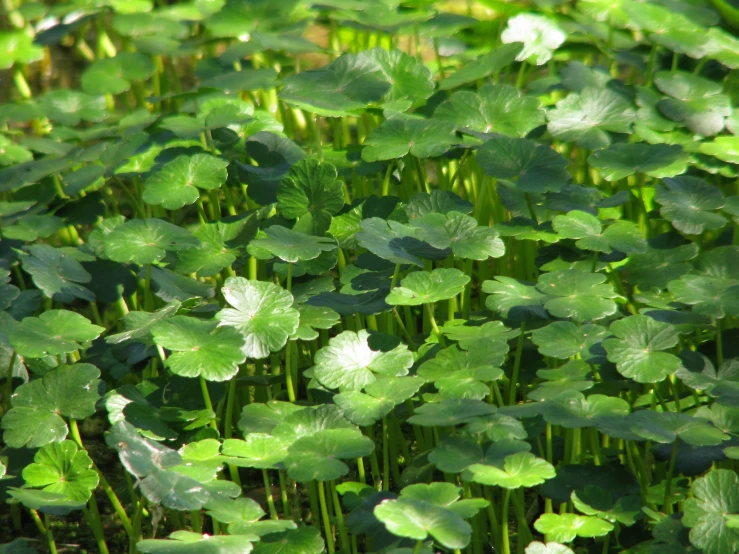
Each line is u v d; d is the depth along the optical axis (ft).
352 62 9.86
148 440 9.07
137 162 9.78
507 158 9.55
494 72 9.88
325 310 9.36
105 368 9.47
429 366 9.21
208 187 9.55
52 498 9.05
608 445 9.52
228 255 9.50
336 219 9.61
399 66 9.90
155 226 9.45
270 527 8.95
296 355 9.55
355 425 9.17
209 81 9.87
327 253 9.51
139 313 9.33
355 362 9.24
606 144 9.71
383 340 9.29
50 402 9.16
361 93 9.77
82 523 9.50
